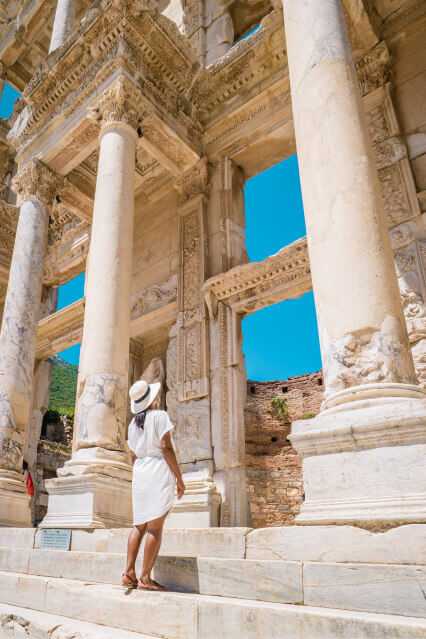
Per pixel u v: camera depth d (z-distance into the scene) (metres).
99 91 10.84
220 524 9.10
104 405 7.74
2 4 21.95
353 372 4.55
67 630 3.65
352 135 5.45
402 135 9.67
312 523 3.86
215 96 12.66
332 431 4.09
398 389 4.30
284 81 11.59
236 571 3.73
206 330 11.02
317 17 6.29
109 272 8.70
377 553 3.42
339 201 5.12
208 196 12.59
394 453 3.79
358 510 3.70
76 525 6.43
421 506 3.48
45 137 12.38
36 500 19.67
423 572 2.98
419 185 9.12
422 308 8.09
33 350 10.80
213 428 10.05
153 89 11.24
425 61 9.98
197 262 11.87
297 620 2.89
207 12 15.30
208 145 12.82
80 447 7.56
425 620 2.71
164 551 4.97
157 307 12.52
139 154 13.62
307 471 4.17
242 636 3.08
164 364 12.53
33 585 4.91
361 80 10.43
